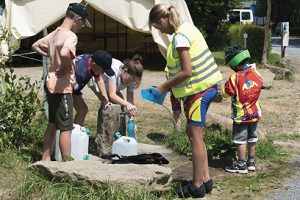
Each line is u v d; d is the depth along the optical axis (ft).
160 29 15.92
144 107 34.24
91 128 26.43
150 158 17.98
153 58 68.13
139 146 23.61
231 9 92.22
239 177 18.92
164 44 37.09
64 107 17.60
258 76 19.69
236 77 19.36
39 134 21.62
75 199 14.66
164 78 51.42
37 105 21.39
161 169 15.87
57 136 19.10
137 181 15.05
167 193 15.99
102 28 65.67
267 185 17.97
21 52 60.18
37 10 34.83
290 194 16.98
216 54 83.30
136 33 67.31
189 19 38.09
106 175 15.12
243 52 19.44
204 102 15.67
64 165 15.75
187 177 18.61
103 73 19.61
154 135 25.94
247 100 19.20
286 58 69.36
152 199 14.96
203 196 16.40
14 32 34.53
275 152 22.44
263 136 23.15
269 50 68.59
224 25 93.66
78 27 17.83
